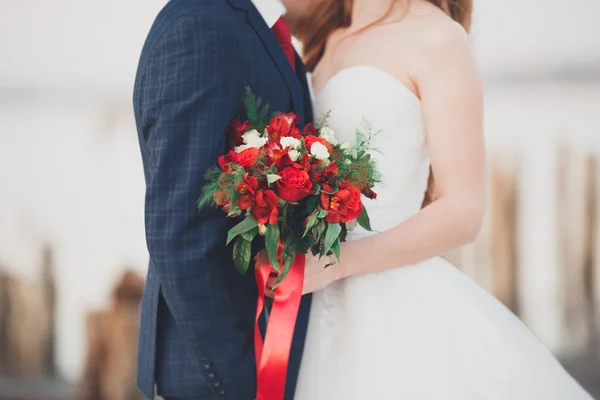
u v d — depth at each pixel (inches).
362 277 72.2
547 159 155.4
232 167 58.0
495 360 69.9
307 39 82.7
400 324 70.7
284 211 58.8
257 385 63.3
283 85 67.5
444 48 71.7
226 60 62.3
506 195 154.0
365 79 73.2
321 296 73.3
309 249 67.4
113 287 145.8
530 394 68.9
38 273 149.0
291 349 71.0
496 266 152.2
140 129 66.3
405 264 71.4
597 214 150.0
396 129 72.7
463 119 71.2
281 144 58.6
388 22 75.4
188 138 61.1
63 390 139.6
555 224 150.9
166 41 62.3
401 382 68.7
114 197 163.9
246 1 67.0
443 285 73.3
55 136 173.0
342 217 58.2
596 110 165.8
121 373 140.5
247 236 58.9
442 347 70.1
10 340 144.2
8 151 171.9
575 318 148.3
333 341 71.6
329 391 69.9
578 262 149.9
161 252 60.9
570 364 143.3
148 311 69.1
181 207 60.5
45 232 157.6
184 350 66.1
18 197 161.6
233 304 65.8
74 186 169.0
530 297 150.6
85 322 143.2
